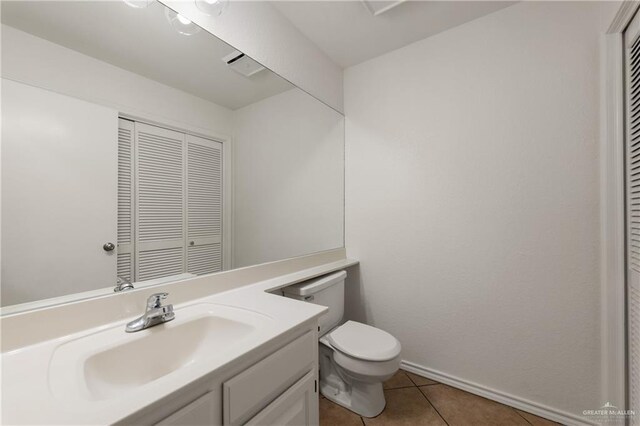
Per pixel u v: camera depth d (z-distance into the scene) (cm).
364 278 205
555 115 142
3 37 76
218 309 104
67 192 87
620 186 124
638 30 110
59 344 78
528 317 149
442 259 174
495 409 150
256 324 91
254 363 76
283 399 84
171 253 115
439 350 175
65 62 86
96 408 51
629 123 119
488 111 159
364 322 205
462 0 149
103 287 94
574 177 138
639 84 111
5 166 76
